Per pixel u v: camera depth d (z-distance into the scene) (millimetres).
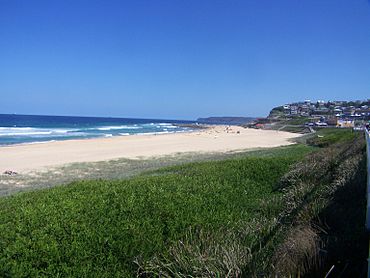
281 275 4602
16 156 33812
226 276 4660
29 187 19438
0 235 5543
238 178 11266
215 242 5770
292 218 6969
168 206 7203
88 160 31672
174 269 5164
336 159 11828
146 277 5281
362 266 4789
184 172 12953
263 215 7777
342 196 7824
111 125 125938
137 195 7965
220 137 69875
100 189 8523
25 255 5109
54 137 62500
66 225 5969
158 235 6023
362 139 16156
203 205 7902
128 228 6031
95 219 6332
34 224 6008
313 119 128250
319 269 4785
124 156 34875
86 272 5051
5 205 7828
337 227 6289
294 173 11164
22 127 92188
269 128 127250
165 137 64312
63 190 8703
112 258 5375
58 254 5188
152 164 28109
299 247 5211
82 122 143500
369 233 5656
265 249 5535
